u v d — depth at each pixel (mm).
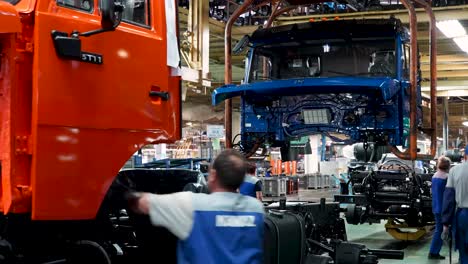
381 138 9984
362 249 6605
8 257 3514
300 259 5547
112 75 3715
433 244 10125
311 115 10164
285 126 10461
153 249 4605
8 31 3125
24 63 3277
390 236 13070
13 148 3203
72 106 3436
